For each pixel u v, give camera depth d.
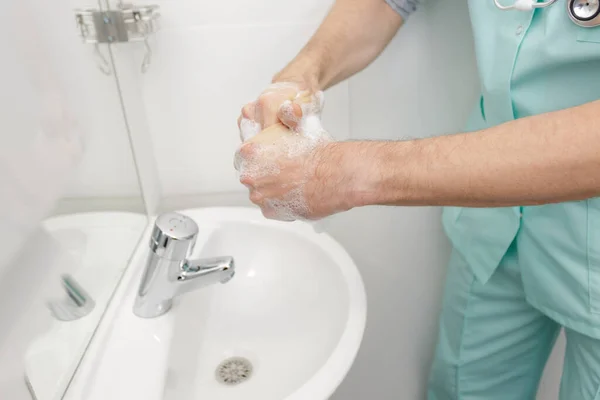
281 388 0.83
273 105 0.72
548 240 0.79
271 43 0.98
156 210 1.09
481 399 1.13
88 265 0.78
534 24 0.71
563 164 0.50
